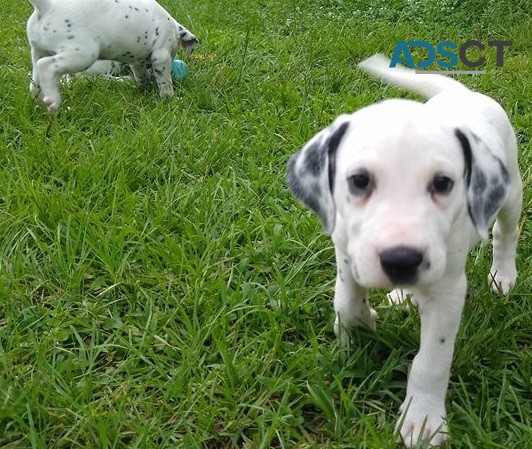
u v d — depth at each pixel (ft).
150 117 3.85
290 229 2.96
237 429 2.08
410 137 1.70
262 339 2.38
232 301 2.52
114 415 2.06
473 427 2.04
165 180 3.32
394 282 1.66
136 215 2.99
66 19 3.86
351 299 2.21
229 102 4.19
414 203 1.68
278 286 2.65
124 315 2.59
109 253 2.74
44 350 2.27
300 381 2.24
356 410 2.12
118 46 4.09
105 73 4.79
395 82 2.66
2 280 2.61
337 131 1.85
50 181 3.27
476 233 2.04
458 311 1.96
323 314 2.53
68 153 3.44
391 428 2.07
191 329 2.39
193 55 5.15
